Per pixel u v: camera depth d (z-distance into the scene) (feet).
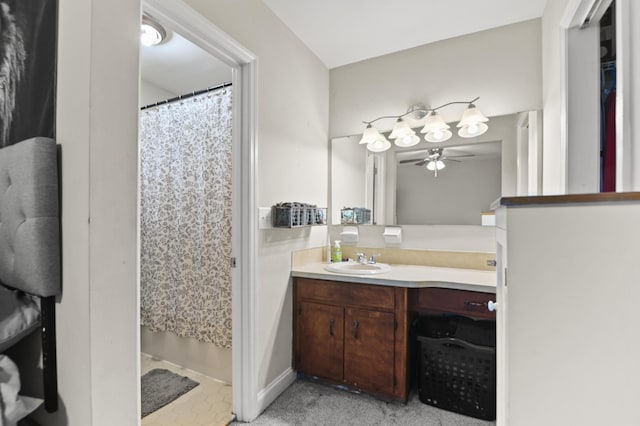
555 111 5.67
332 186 8.82
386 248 8.20
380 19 6.77
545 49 6.37
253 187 5.86
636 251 2.01
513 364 2.27
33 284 2.85
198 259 7.48
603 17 4.98
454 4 6.31
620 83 3.29
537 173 6.69
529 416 2.23
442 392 6.09
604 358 2.06
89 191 2.71
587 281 2.10
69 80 2.89
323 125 8.64
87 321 2.71
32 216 2.81
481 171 7.27
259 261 6.04
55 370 2.98
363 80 8.53
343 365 6.59
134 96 3.11
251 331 5.80
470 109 6.96
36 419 3.13
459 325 6.24
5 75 3.37
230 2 5.37
